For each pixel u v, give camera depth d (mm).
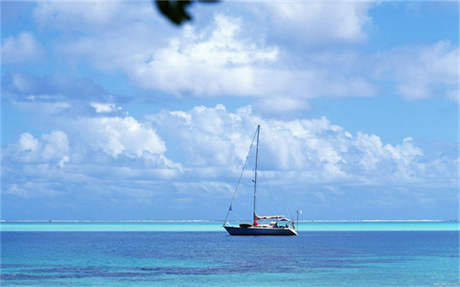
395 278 48312
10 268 57406
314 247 94312
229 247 95188
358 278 48469
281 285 44188
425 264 61281
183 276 50281
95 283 45375
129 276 50062
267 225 118625
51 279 47750
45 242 115438
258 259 69000
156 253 80125
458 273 52000
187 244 106562
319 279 47750
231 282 46000
